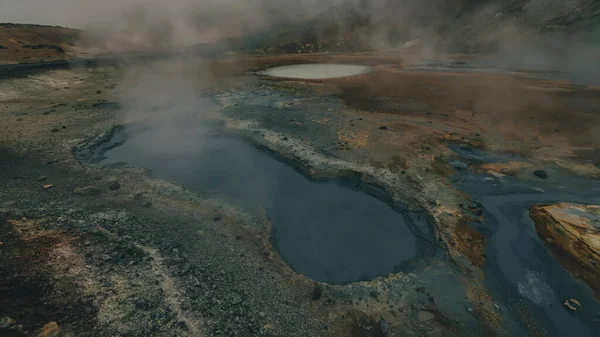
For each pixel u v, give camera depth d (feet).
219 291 37.35
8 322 27.32
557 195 55.57
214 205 54.34
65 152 70.95
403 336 33.27
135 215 50.29
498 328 34.40
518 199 54.90
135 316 32.35
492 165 64.85
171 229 47.62
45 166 64.75
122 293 34.71
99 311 32.07
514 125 83.46
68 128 84.02
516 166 64.34
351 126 86.69
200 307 34.76
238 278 39.63
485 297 37.88
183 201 54.95
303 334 33.24
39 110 98.07
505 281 40.04
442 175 61.52
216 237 46.52
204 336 31.58
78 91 123.34
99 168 65.16
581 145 71.67
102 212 50.34
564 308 36.63
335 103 109.09
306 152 71.10
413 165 64.90
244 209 53.72
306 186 62.08
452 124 85.92
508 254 43.98
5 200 51.47
